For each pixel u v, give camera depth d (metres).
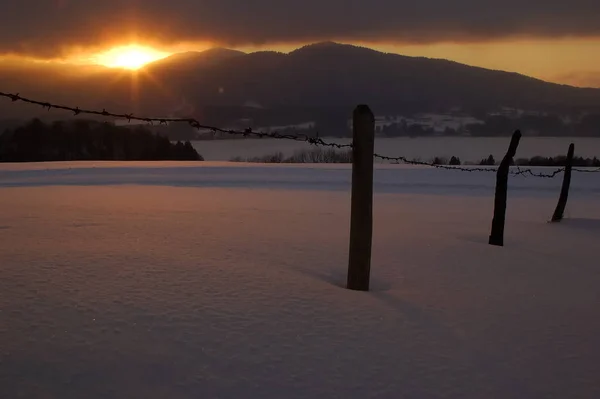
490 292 4.86
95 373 2.94
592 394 3.01
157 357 3.15
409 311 4.19
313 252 6.24
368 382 3.02
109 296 4.07
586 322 4.14
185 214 9.67
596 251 7.39
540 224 10.33
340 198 15.05
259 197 15.02
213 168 25.28
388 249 6.72
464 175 23.80
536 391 3.02
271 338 3.50
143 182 20.47
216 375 3.00
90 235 6.71
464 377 3.14
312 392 2.89
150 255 5.48
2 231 6.93
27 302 3.86
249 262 5.46
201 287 4.43
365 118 4.62
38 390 2.75
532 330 3.92
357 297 4.45
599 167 28.81
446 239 7.63
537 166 30.08
